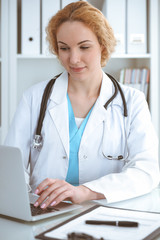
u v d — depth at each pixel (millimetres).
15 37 2352
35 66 2596
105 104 1338
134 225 765
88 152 1304
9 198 857
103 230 748
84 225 780
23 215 834
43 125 1344
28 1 2273
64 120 1329
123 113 1354
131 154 1282
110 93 1384
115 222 776
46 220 857
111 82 1425
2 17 2336
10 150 810
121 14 2283
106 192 1029
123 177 1093
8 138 1372
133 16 2295
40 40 2340
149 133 1293
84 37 1164
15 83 2369
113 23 2285
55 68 2609
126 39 2316
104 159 1318
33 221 849
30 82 2604
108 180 1075
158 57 2342
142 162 1178
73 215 899
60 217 881
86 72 1225
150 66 2338
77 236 690
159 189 1225
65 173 1312
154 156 1223
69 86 1396
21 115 1390
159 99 2385
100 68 1385
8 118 2383
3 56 2354
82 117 1356
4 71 2357
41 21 2324
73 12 1166
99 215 852
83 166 1307
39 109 1390
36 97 1406
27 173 1317
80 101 1367
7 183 847
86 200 1021
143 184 1104
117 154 1335
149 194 1148
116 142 1330
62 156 1311
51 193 961
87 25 1174
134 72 2391
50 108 1357
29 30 2293
